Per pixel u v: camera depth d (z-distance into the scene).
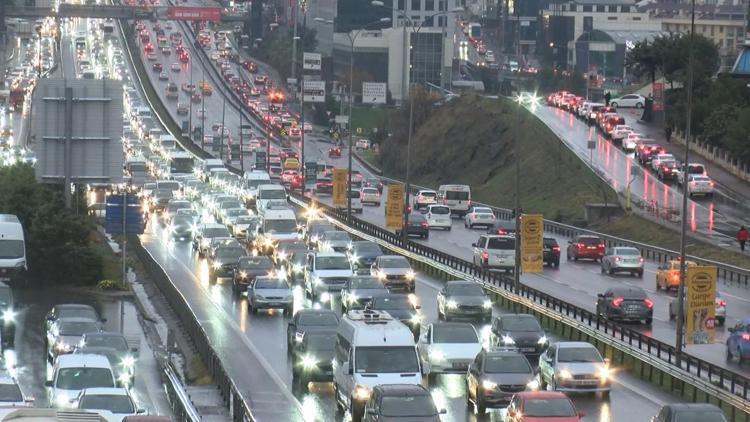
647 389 103.88
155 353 120.19
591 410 95.38
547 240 193.50
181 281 173.00
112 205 167.12
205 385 105.88
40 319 143.50
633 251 182.62
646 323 139.75
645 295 140.00
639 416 93.19
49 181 175.25
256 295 144.12
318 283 153.12
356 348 91.31
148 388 106.62
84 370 91.88
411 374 90.38
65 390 90.31
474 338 107.12
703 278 107.88
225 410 95.81
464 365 105.12
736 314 149.50
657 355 111.19
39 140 174.62
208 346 111.00
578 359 100.25
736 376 97.00
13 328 126.44
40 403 98.38
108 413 77.94
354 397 89.06
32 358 120.62
